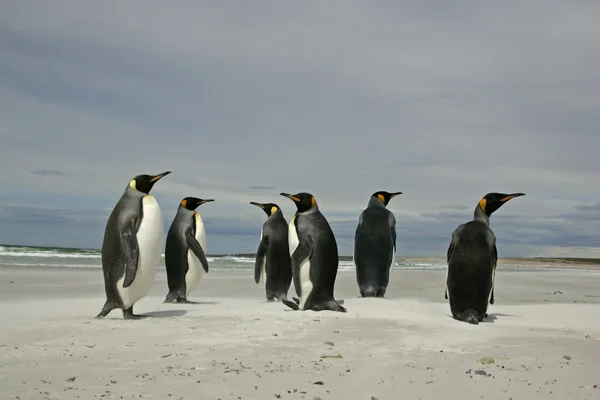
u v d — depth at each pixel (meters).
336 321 9.11
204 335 7.41
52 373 5.14
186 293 13.28
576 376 5.63
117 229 9.23
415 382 5.30
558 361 6.36
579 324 10.12
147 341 6.89
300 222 11.01
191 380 5.06
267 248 13.56
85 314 9.92
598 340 7.88
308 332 7.85
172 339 7.06
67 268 23.17
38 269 21.61
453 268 9.92
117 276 9.20
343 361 6.07
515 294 16.39
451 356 6.54
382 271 13.78
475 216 10.81
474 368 5.92
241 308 11.38
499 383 5.31
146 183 9.54
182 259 13.15
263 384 5.04
